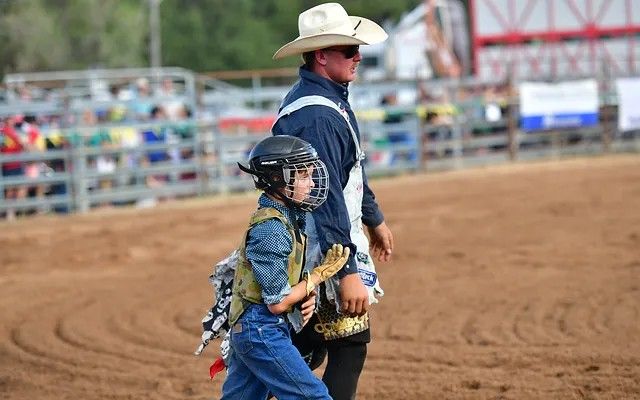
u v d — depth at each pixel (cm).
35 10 13625
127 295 3588
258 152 1541
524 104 7981
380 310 3114
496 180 6731
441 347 2617
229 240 4825
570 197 5616
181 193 6612
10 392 2439
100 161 6406
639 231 4306
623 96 8375
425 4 10800
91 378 2519
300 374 1516
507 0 10675
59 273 4138
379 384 2311
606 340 2573
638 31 10931
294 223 1548
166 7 19012
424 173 7494
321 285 1628
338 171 1605
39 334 3023
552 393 2153
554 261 3762
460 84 7900
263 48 19162
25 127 6131
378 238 1831
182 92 7500
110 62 14875
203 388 2373
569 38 10850
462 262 3869
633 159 7700
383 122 7631
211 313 1611
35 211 6247
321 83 1662
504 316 2928
